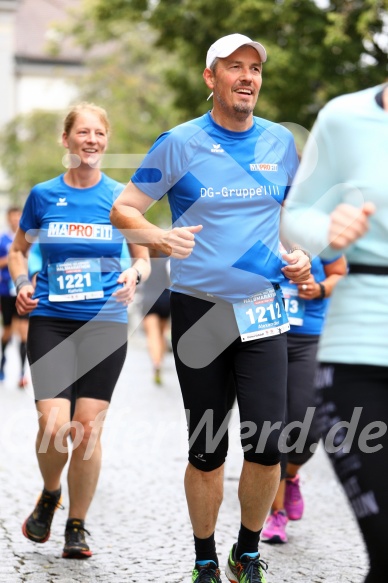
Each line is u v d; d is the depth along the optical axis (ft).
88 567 34.65
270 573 34.30
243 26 116.16
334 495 47.80
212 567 30.42
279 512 38.81
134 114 221.66
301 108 119.24
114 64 237.25
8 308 100.94
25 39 358.23
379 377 21.26
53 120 259.19
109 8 131.23
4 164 259.39
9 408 78.13
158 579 33.14
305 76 114.32
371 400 21.04
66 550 35.68
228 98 29.37
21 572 33.88
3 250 99.96
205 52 128.16
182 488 48.44
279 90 115.85
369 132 21.58
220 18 120.06
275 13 114.21
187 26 127.65
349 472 20.66
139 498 46.16
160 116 223.10
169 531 40.06
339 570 34.68
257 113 119.44
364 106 21.74
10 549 36.96
